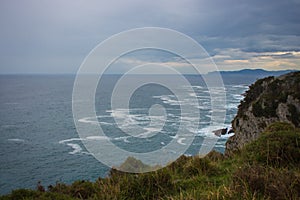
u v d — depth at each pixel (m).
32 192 4.42
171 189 5.21
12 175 25.78
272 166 5.31
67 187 5.50
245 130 21.62
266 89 23.66
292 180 4.17
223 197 4.03
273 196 3.91
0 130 44.88
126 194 5.06
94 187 5.55
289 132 6.23
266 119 20.56
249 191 4.18
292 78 22.52
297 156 5.52
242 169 4.93
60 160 28.25
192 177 5.87
